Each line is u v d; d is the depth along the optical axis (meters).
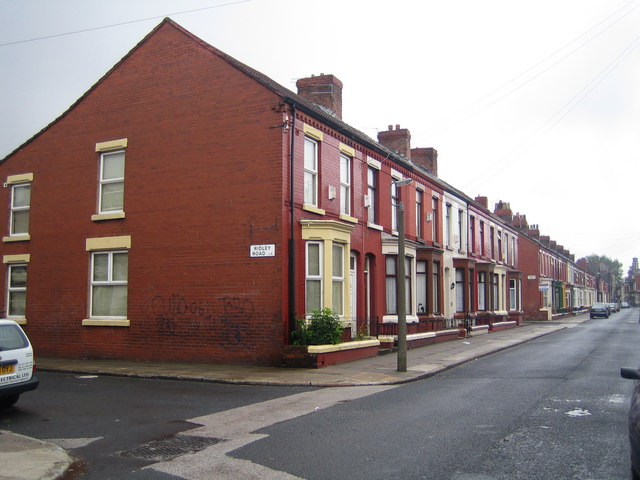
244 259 15.91
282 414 9.41
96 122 19.05
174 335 16.75
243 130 16.36
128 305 17.67
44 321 19.25
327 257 16.36
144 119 18.09
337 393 11.59
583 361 16.86
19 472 6.31
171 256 17.05
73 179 19.28
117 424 8.87
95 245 18.45
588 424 8.38
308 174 17.16
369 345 17.86
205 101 17.09
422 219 25.59
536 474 6.09
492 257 38.28
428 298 24.31
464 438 7.61
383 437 7.73
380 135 28.12
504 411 9.38
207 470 6.45
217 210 16.48
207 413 9.60
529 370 14.90
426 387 12.34
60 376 14.76
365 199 20.05
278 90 16.20
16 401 10.30
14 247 20.22
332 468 6.41
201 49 17.34
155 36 18.23
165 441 7.79
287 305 15.52
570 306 75.00
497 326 34.44
